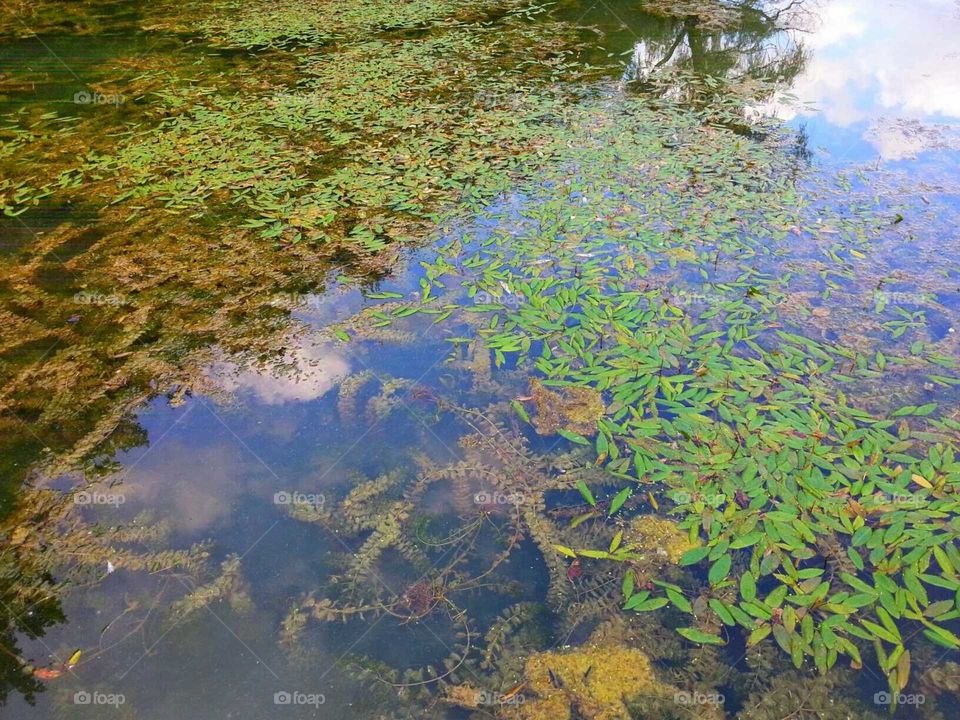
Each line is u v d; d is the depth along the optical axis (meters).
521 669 2.55
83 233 5.21
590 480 3.20
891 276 4.46
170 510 3.17
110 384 3.80
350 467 3.37
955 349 3.82
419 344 4.09
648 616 2.70
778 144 6.26
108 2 11.05
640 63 8.23
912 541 2.80
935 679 2.42
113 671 2.60
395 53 8.59
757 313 4.13
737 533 2.88
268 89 7.64
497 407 3.62
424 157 6.11
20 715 2.47
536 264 4.66
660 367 3.71
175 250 4.96
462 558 2.94
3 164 6.25
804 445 3.21
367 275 4.69
